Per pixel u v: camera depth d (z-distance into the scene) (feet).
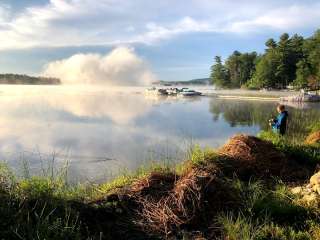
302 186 25.30
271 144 32.55
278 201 22.58
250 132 77.97
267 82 364.58
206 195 21.45
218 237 19.07
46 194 19.72
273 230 19.35
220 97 245.45
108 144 60.90
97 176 37.58
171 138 67.67
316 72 292.81
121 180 26.25
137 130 80.02
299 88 312.09
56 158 48.93
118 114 120.26
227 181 24.41
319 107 148.77
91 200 21.86
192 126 88.38
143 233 19.13
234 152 29.86
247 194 23.45
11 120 98.99
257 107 157.99
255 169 28.68
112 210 20.56
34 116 110.63
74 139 66.74
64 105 159.74
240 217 20.22
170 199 21.16
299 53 357.82
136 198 21.61
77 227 18.20
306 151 34.35
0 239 16.19
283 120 43.55
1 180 20.16
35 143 62.18
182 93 268.82
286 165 30.25
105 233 18.75
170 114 122.52
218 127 87.04
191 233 19.30
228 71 494.59
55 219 18.13
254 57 474.08
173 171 27.66
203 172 24.12
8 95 245.24
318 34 314.55
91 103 177.27
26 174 27.58
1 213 17.34
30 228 17.01
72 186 29.45
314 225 19.88
